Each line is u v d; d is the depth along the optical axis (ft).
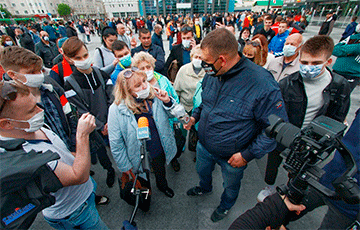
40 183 2.54
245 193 7.29
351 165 2.57
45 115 5.51
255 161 8.82
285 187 3.22
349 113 11.64
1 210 2.23
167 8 126.72
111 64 9.49
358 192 2.31
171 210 6.74
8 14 143.43
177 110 5.13
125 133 5.18
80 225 4.31
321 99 5.65
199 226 6.20
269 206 3.16
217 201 7.03
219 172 8.38
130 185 5.51
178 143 7.52
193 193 7.15
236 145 4.77
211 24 49.75
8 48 4.86
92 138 6.13
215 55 4.01
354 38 10.55
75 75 6.75
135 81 4.76
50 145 3.62
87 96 6.97
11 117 2.88
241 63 4.30
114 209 6.91
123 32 15.44
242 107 4.34
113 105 5.12
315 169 2.60
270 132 3.20
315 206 4.21
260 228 3.04
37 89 5.35
